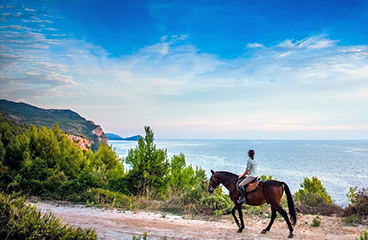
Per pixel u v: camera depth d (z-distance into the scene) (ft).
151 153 58.80
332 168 294.87
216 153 569.64
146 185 55.67
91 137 400.26
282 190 30.68
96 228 32.19
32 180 51.29
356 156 508.94
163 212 41.83
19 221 23.58
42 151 65.21
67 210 40.86
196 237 29.60
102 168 67.92
